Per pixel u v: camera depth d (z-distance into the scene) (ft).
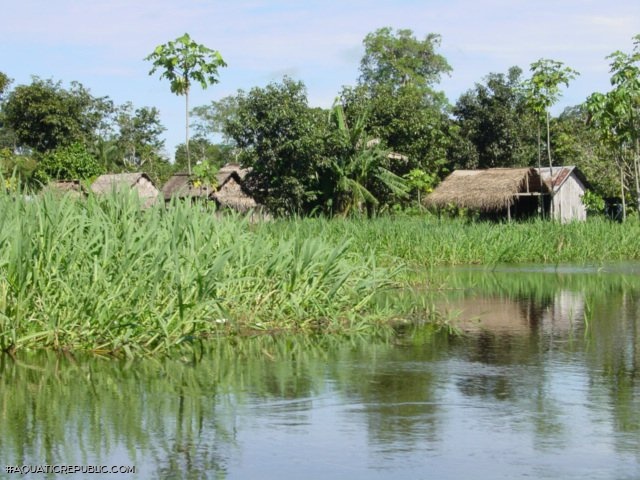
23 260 29.30
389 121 120.26
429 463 17.71
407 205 124.57
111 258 31.04
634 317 39.91
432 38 198.29
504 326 37.32
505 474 16.99
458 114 163.43
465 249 75.46
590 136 150.71
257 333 34.71
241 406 22.31
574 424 20.70
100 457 18.02
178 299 30.86
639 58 96.12
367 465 17.56
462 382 25.34
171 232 32.63
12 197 32.48
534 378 25.96
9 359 28.09
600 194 141.28
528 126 157.99
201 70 63.57
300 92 104.68
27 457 17.99
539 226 84.48
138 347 29.89
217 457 18.07
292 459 17.99
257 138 104.68
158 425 20.48
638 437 19.56
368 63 197.47
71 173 113.39
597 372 26.86
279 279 36.63
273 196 104.73
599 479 16.70
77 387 24.30
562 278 61.26
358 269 40.55
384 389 24.43
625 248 85.87
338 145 105.19
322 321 36.81
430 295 49.78
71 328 29.86
